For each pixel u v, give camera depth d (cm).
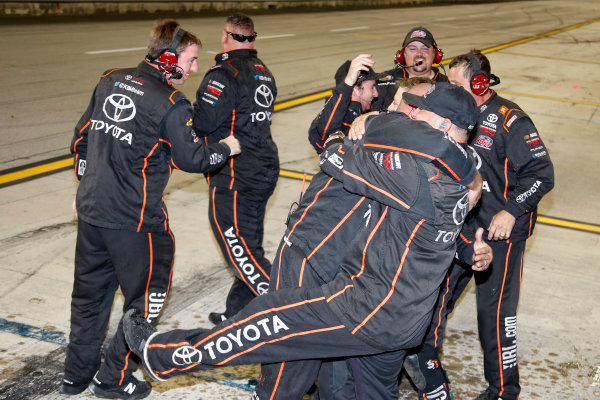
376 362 257
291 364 257
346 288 234
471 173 227
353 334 233
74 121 789
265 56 1351
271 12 2278
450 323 412
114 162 287
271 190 374
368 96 333
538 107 1084
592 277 488
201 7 2073
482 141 308
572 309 438
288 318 240
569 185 700
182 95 290
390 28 2066
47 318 376
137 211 289
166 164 296
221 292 425
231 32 357
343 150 239
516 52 1723
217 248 490
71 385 312
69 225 506
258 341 243
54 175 613
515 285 320
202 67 1143
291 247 254
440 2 3491
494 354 323
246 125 356
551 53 1750
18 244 466
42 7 1598
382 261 229
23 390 313
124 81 291
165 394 319
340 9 2628
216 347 246
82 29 1464
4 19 1483
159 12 1909
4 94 876
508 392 327
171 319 387
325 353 242
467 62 299
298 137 800
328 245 247
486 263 270
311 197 254
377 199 229
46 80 972
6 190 566
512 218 302
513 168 306
